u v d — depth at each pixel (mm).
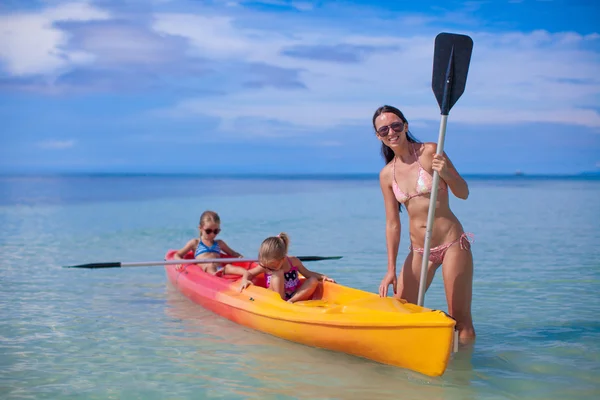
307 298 6191
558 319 5961
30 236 12891
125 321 6016
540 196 27422
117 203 23875
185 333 5598
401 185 5184
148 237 12820
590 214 17578
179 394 4082
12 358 4828
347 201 25031
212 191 35844
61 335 5492
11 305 6625
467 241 5078
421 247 5160
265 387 4211
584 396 4023
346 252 10625
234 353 4988
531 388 4168
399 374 4473
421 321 4324
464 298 5074
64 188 39125
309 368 4617
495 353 4906
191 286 6934
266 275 6516
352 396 4035
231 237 12578
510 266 8945
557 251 10375
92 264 6828
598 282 7742
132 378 4387
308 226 14844
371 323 4570
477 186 43469
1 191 34750
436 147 5117
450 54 4863
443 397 4012
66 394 4082
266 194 31469
